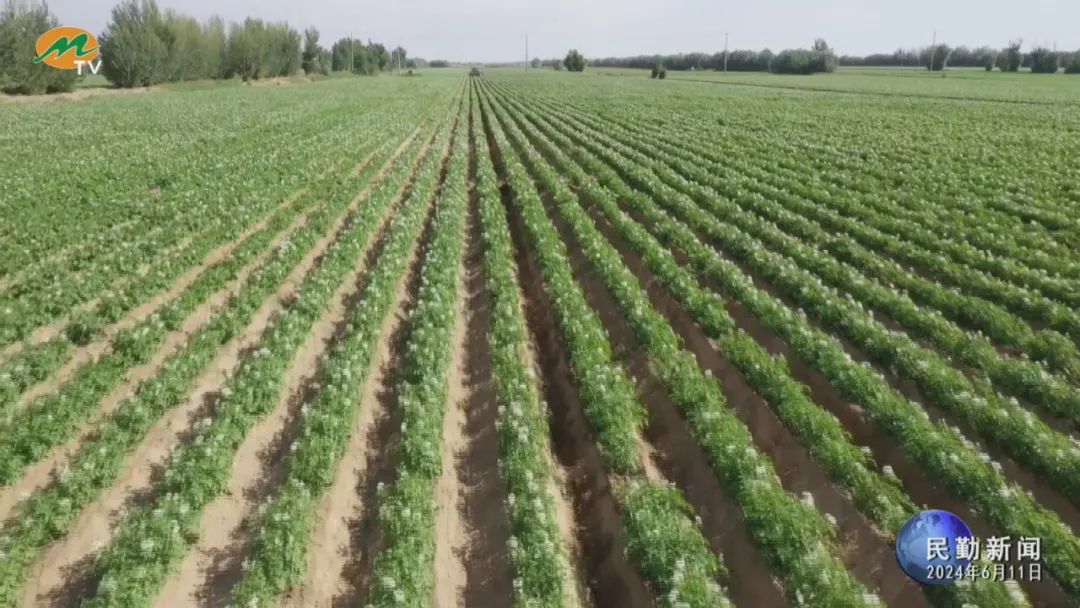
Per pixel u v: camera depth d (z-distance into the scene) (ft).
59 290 47.26
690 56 629.10
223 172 90.02
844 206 72.08
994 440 31.63
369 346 41.52
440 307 46.55
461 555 27.58
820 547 25.17
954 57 556.92
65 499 27.84
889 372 38.93
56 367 39.40
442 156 111.96
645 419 35.68
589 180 87.30
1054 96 216.95
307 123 147.54
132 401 34.42
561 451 34.35
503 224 67.87
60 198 73.56
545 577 24.66
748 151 111.34
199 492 28.37
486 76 486.38
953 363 39.47
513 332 43.62
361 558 27.20
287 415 36.24
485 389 38.83
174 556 25.40
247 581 24.47
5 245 57.47
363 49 548.31
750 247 57.93
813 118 158.40
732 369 39.24
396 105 203.10
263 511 27.91
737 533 27.25
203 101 204.13
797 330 41.65
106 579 23.75
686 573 24.56
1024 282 50.08
